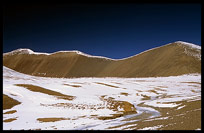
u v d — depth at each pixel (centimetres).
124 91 6575
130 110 3600
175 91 6475
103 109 3678
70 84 7238
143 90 6856
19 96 4525
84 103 4291
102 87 7094
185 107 3098
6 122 2820
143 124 2216
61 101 4416
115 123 2595
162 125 1952
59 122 2772
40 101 4375
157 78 11900
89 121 2795
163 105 3856
